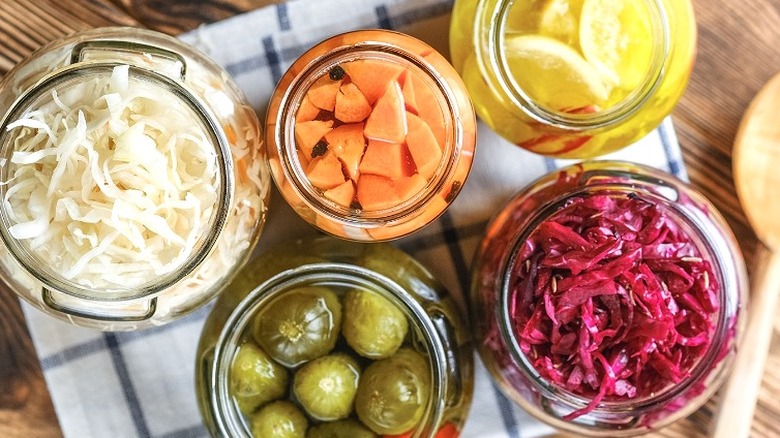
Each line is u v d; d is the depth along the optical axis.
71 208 0.39
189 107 0.39
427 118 0.41
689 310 0.44
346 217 0.42
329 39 0.44
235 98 0.44
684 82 0.46
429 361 0.44
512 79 0.44
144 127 0.40
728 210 0.51
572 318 0.43
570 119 0.44
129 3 0.49
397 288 0.43
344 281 0.43
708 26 0.51
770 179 0.50
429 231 0.50
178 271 0.40
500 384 0.47
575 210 0.43
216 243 0.40
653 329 0.42
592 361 0.43
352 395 0.44
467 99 0.44
